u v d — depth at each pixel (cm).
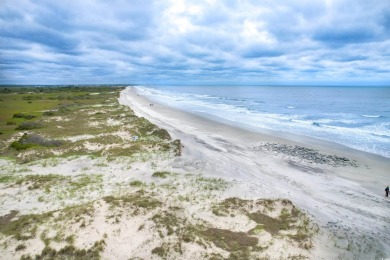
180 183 2175
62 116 5375
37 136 3319
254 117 6034
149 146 3059
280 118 5919
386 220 1752
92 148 3055
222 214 1700
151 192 1977
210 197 1945
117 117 5066
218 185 2164
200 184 2167
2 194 1938
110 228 1454
